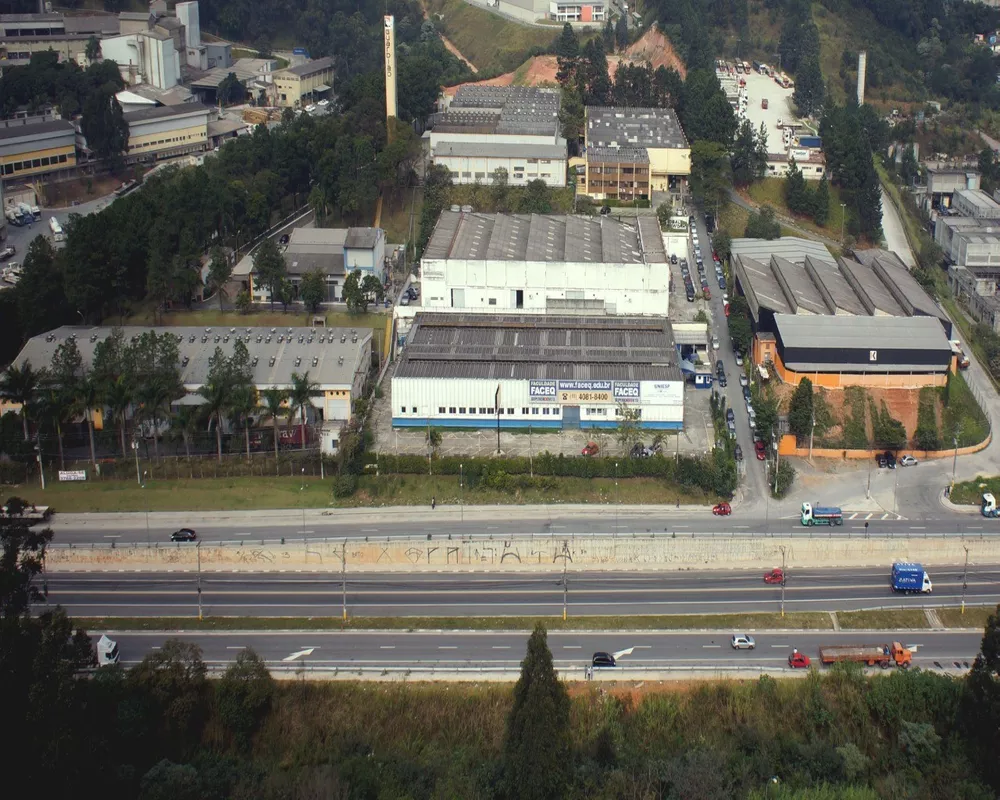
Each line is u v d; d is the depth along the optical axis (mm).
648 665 173000
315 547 199625
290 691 168375
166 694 162125
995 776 152125
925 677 165750
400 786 153250
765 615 185875
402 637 180250
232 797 149625
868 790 151500
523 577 197000
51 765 142625
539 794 144875
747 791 151750
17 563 170750
